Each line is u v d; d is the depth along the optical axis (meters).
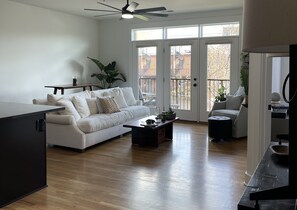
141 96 8.11
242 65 6.51
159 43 7.70
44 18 6.84
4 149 2.91
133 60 8.10
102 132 5.12
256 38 0.90
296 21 0.81
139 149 4.94
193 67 7.35
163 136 5.41
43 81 6.92
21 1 6.13
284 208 1.19
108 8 6.76
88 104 5.50
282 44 0.85
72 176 3.71
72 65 7.70
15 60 6.26
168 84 7.70
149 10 5.16
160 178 3.63
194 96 7.40
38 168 3.30
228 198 3.06
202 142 5.38
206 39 7.12
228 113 5.71
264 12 0.88
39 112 3.05
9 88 6.18
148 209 2.83
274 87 5.56
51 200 3.04
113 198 3.07
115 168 4.01
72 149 4.93
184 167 4.04
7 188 2.96
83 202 2.99
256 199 1.22
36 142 3.27
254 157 3.32
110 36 8.38
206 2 6.05
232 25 6.87
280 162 1.71
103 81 8.33
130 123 5.19
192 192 3.21
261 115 3.22
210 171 3.88
